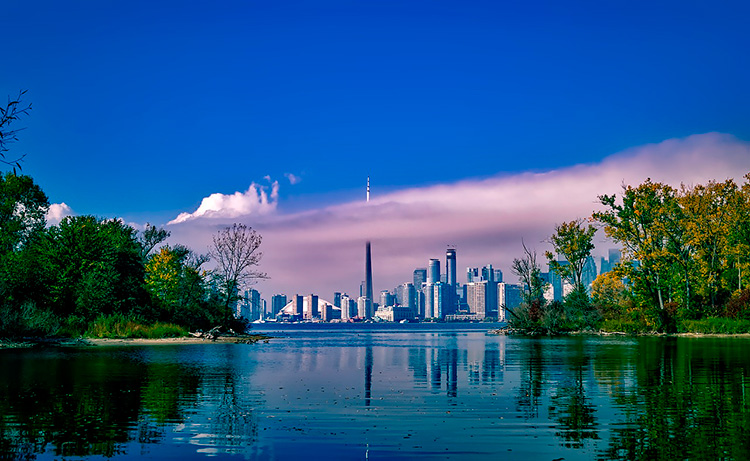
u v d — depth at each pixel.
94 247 73.81
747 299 85.19
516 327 108.38
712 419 18.14
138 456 14.14
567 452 14.34
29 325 59.25
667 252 89.81
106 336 69.19
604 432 16.42
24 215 84.31
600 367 34.53
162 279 88.75
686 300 91.62
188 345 63.56
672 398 22.28
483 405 21.03
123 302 77.25
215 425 17.66
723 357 41.66
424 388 25.80
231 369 34.75
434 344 72.75
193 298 89.69
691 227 89.06
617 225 92.12
